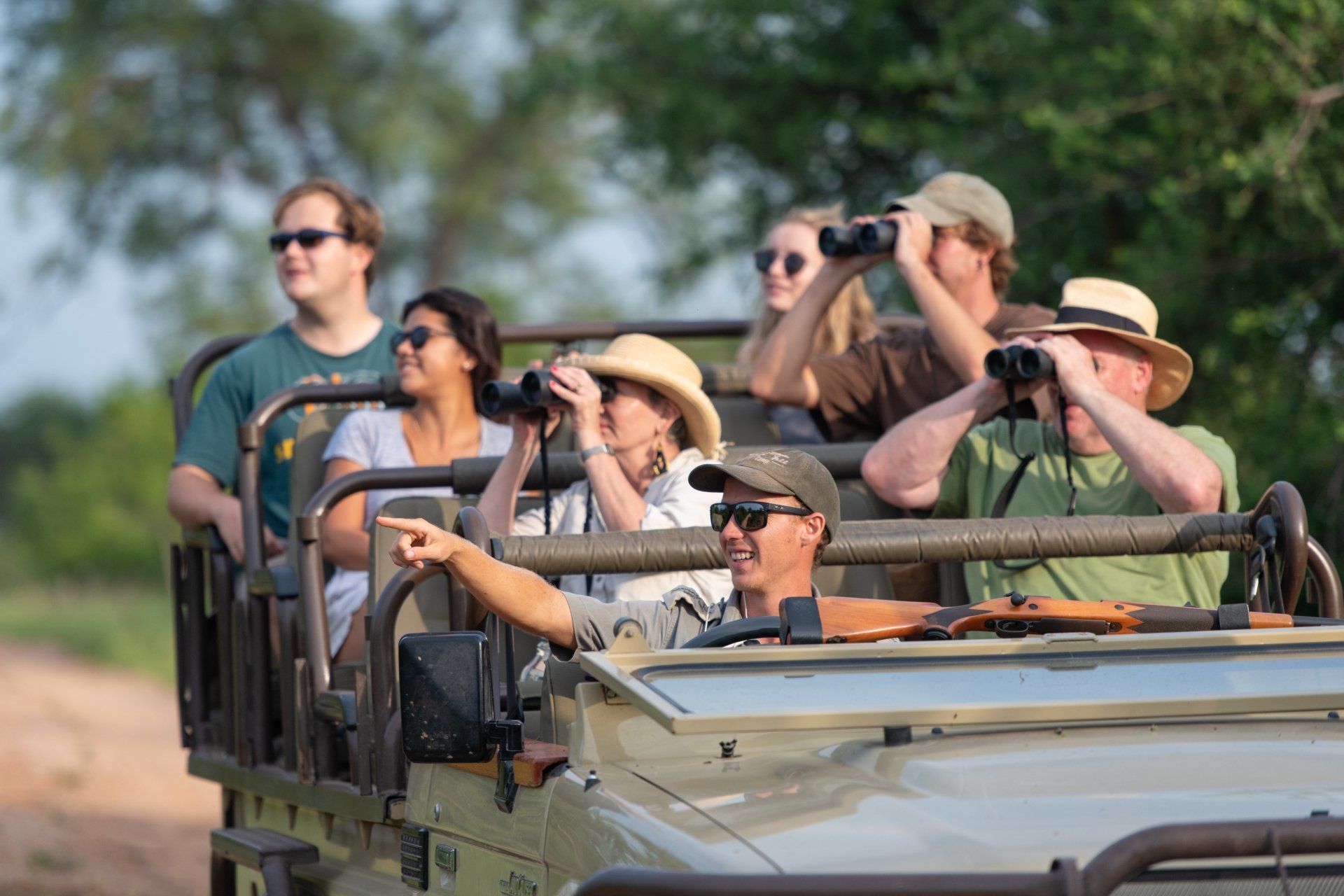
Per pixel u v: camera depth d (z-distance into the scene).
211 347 23.83
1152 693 10.77
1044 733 10.59
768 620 12.38
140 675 76.81
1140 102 33.06
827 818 9.13
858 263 21.08
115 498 126.88
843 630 12.19
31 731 56.53
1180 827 8.30
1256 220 32.53
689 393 16.97
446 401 20.12
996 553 15.23
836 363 21.88
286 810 18.20
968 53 41.69
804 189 51.12
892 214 21.16
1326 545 29.39
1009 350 16.77
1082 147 33.69
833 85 49.44
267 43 120.12
